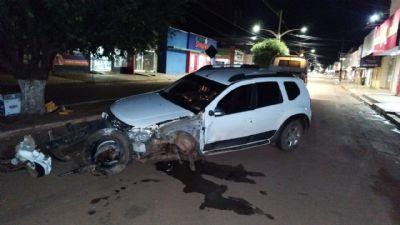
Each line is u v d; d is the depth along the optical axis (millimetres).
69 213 4031
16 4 6445
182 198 4625
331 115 13617
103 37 7824
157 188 4898
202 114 5641
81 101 11930
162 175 5402
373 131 10648
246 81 6402
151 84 22297
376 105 16250
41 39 7848
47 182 4844
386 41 23469
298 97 7340
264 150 7312
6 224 3705
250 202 4648
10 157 5648
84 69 24062
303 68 20219
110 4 7176
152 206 4336
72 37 7121
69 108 10195
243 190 5043
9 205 4125
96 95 14000
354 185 5617
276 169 6113
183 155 5562
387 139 9516
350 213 4531
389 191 5445
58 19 6875
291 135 7312
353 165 6762
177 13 8914
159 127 5211
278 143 7219
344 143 8648
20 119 8047
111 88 17484
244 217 4207
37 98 8617
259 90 6582
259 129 6559
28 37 7703
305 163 6637
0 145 6328
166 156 5410
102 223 3850
